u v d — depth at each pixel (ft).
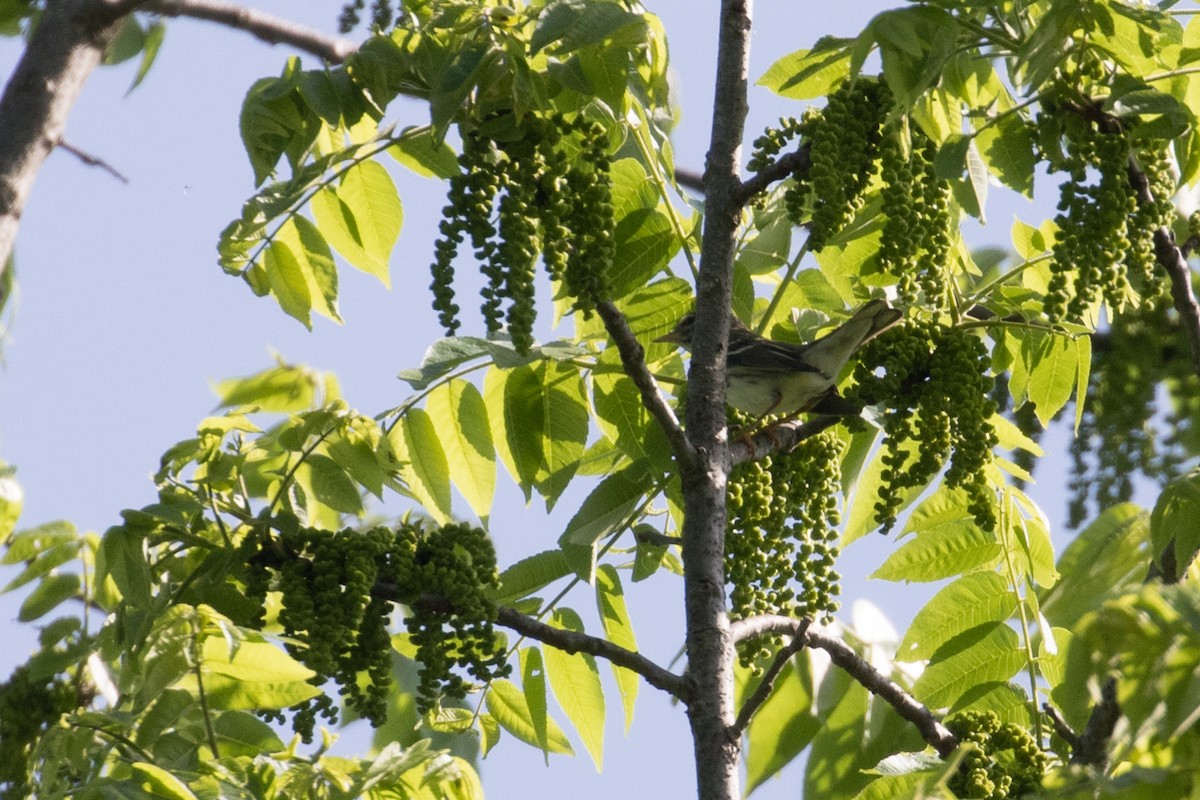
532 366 29.71
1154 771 15.85
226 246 28.37
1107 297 26.76
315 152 31.04
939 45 25.75
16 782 24.81
